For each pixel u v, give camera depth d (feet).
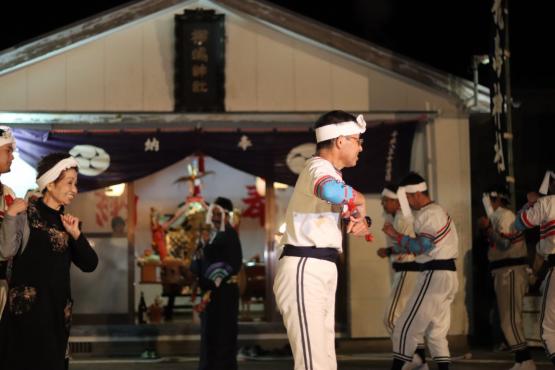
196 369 33.37
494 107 35.73
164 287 43.04
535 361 34.60
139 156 37.42
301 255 15.67
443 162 39.22
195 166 43.50
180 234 43.32
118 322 38.86
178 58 37.86
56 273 17.02
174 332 38.42
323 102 38.63
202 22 37.96
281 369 33.22
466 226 39.09
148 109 37.83
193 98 37.91
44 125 37.29
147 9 37.45
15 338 16.67
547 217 26.05
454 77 38.83
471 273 38.88
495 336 38.60
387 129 38.63
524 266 32.01
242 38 38.52
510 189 34.99
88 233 39.19
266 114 38.19
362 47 38.32
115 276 39.06
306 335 15.43
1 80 37.17
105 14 37.14
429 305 27.55
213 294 29.63
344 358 36.24
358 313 38.58
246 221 45.09
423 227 27.66
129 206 39.40
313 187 14.98
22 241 16.89
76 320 38.70
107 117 37.52
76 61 37.68
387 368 32.89
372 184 38.52
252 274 42.60
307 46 38.73
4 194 19.30
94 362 35.73
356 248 38.83
